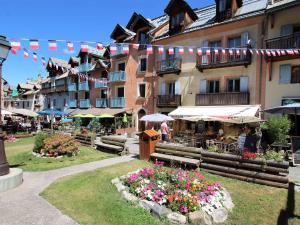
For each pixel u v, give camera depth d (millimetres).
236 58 18734
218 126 19828
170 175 6625
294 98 15906
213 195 5801
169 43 23812
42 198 6230
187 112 19422
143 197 5859
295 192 6926
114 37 31234
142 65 27359
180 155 9883
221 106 18953
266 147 12914
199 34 21328
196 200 5344
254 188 7242
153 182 6332
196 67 21094
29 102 58000
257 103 17734
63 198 6223
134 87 27953
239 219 5332
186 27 22969
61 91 44812
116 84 30641
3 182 6750
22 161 11000
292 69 16328
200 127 21047
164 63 24000
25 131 29484
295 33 15258
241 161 8117
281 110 13586
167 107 24172
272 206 6000
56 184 7367
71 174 8594
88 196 6336
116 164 10188
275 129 13289
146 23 26609
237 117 15164
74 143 12898
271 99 17016
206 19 22453
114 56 30562
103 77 34219
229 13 19672
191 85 21984
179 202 5262
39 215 5230
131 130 27359
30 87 61688
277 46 16031
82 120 35188
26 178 8094
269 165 7582
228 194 6438
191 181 6195
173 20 23844
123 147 12562
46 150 12062
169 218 5027
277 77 16766
